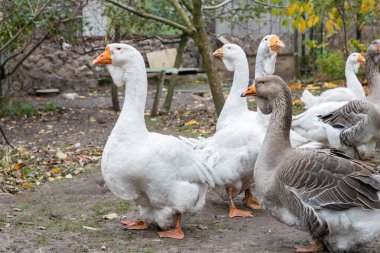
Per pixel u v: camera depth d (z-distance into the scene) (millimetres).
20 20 11688
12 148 9562
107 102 14961
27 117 13023
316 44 16328
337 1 11656
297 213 4863
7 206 6727
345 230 4723
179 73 17922
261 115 6414
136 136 5465
